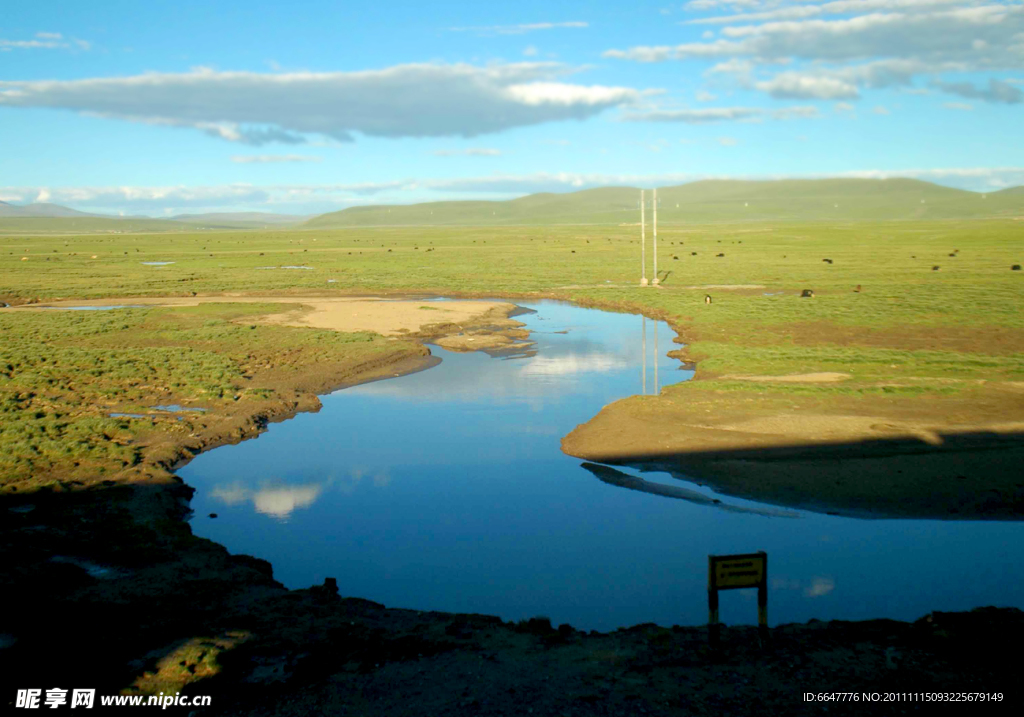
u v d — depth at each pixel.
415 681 11.45
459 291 76.62
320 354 43.88
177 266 108.38
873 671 11.25
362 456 26.75
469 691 11.07
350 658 12.32
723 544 18.53
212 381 36.69
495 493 22.69
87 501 20.94
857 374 35.72
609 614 15.20
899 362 38.16
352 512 21.45
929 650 11.85
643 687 11.02
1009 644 11.80
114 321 56.66
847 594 15.62
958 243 126.06
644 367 41.00
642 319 59.31
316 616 14.23
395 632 13.52
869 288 68.62
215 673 11.81
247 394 34.41
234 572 16.55
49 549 17.45
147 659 12.35
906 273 80.38
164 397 34.34
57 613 14.09
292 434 29.69
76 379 37.53
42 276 94.12
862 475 22.56
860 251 112.38
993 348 42.22
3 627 13.48
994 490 21.20
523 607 15.62
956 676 10.99
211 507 21.92
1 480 22.45
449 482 23.78
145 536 18.44
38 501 20.88
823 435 26.33
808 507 20.69
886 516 19.94
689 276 83.50
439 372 40.81
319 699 10.97
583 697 10.77
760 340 46.62
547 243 150.12
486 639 13.14
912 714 10.05
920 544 18.22
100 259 123.69
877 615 14.65
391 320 57.03
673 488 22.47
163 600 14.86
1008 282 69.38
